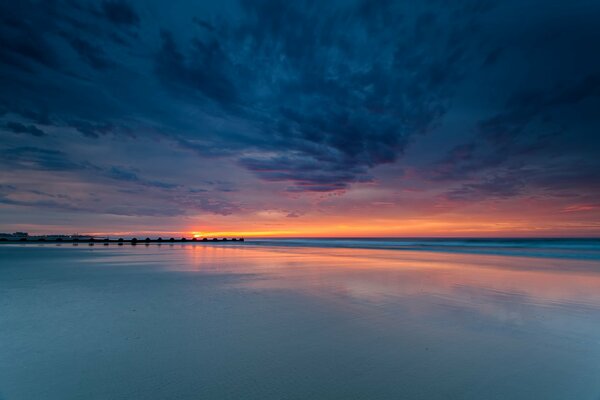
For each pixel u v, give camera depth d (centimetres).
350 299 867
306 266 1705
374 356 484
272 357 479
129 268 1609
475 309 759
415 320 668
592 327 623
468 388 390
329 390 385
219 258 2303
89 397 365
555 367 448
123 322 649
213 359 470
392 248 4175
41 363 452
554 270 1515
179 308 765
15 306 781
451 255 2650
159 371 430
